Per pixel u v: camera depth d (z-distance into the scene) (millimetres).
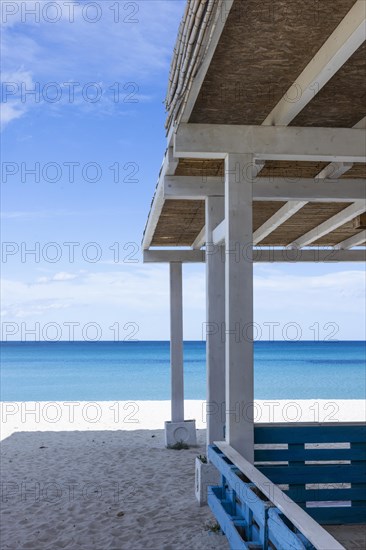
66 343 74188
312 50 3580
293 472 4809
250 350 4586
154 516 5754
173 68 4031
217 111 4441
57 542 5098
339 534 4555
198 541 4977
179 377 9836
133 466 8203
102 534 5270
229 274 4590
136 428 12000
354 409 16953
